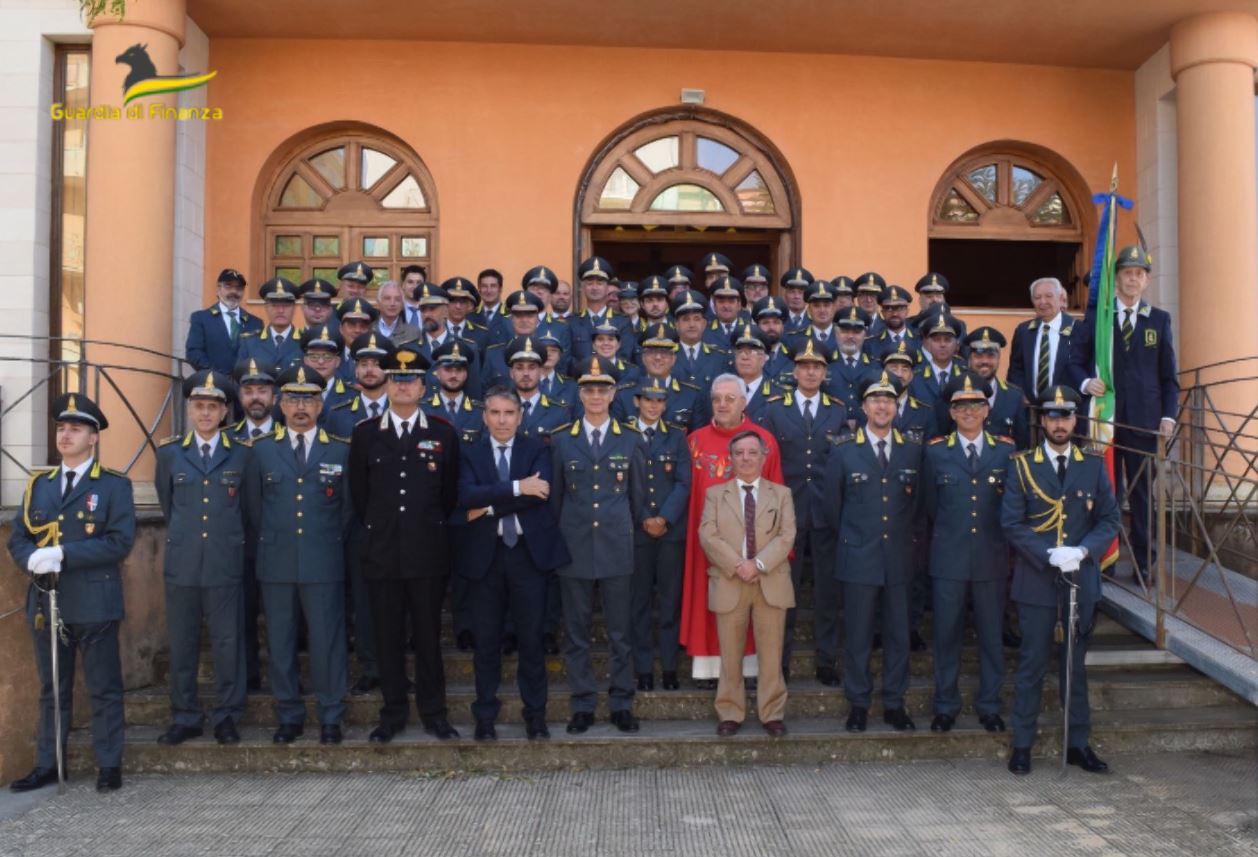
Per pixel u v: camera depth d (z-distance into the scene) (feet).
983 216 33.63
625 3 29.25
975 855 14.10
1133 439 22.50
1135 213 33.27
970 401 18.66
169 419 26.48
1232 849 14.25
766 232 33.96
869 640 18.71
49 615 17.12
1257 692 17.22
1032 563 17.57
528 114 32.09
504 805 16.19
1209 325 29.17
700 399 22.53
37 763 17.78
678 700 19.53
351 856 14.16
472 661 20.52
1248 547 25.21
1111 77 33.47
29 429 27.25
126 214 26.02
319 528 18.06
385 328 25.13
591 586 18.66
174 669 18.16
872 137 32.81
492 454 18.34
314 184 32.19
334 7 29.37
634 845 14.52
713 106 32.48
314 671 18.17
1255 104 31.22
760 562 18.01
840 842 14.58
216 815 15.81
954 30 30.76
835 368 23.57
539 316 25.43
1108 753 18.69
